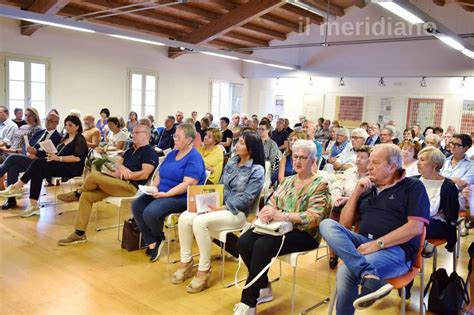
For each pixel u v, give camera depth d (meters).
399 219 2.13
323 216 2.42
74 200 4.41
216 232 2.86
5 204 4.70
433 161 2.88
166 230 4.06
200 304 2.63
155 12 8.36
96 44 8.85
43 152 4.59
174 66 10.50
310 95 10.73
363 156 2.98
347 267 2.05
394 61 9.28
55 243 3.63
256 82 12.01
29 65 7.83
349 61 9.94
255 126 7.02
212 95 11.58
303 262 3.46
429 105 8.91
